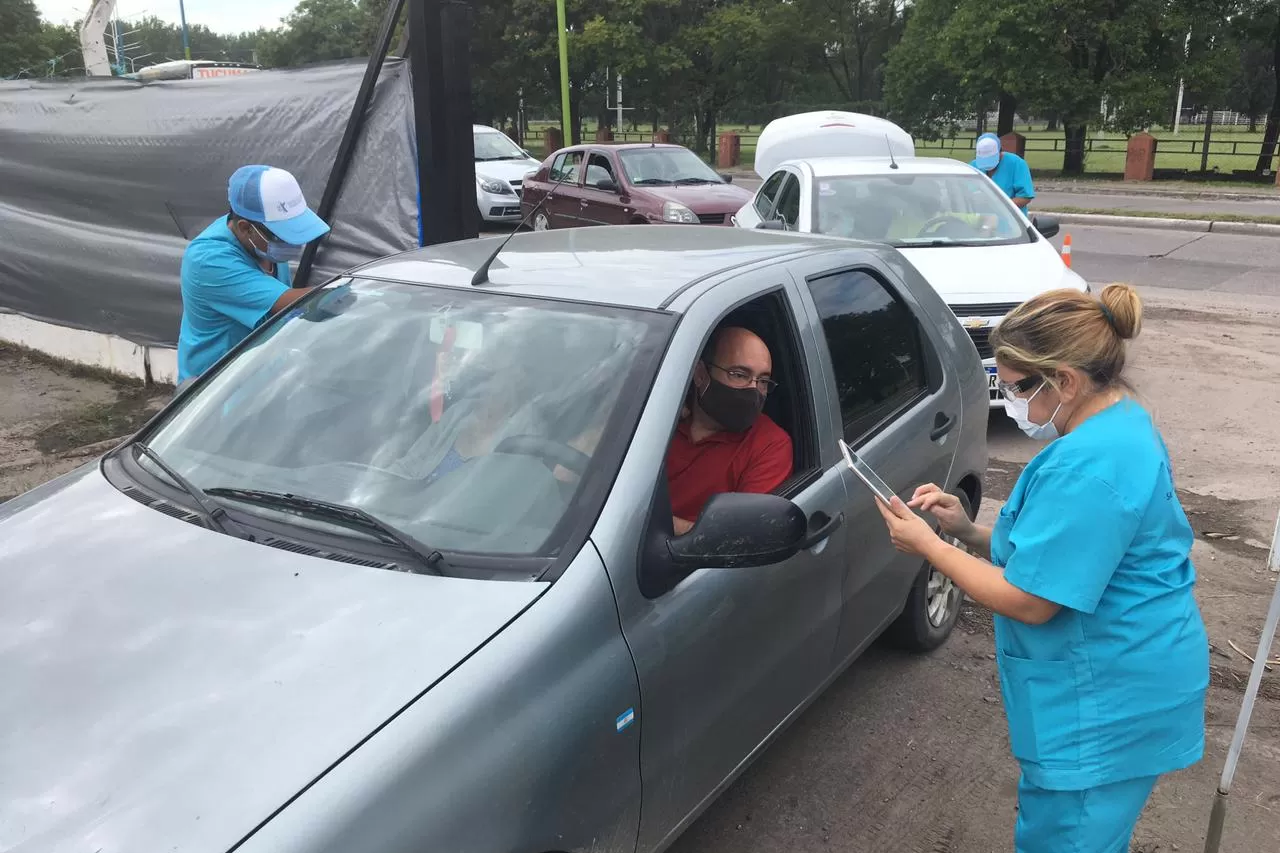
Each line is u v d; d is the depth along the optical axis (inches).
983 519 214.8
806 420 113.0
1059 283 264.7
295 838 61.1
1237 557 193.2
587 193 555.5
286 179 150.6
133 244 289.7
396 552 82.9
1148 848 117.4
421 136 226.7
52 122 295.7
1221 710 145.9
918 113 1304.1
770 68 1640.0
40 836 60.7
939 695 147.9
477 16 1453.0
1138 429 78.3
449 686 70.6
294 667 71.6
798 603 106.5
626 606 81.8
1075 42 1069.8
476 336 101.7
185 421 108.1
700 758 92.7
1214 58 1016.9
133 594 80.8
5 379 312.8
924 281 151.5
